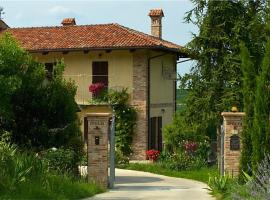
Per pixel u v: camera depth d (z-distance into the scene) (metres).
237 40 26.88
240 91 26.42
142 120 30.97
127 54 31.17
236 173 18.61
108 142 20.16
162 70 33.75
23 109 19.70
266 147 14.48
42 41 32.50
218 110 27.25
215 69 27.62
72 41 31.78
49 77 20.83
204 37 27.25
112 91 30.94
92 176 18.50
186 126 28.06
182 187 19.16
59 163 18.22
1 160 13.95
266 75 14.62
